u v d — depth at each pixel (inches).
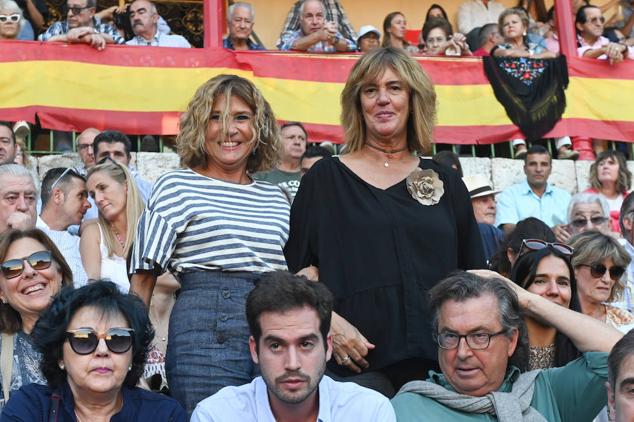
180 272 259.4
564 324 248.1
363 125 271.3
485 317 235.1
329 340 229.9
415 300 250.2
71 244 356.5
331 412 229.0
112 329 236.1
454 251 259.9
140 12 585.6
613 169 538.0
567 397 239.3
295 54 565.3
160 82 544.1
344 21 657.0
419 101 268.1
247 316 225.0
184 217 258.5
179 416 240.8
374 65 266.5
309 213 262.1
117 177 345.1
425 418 235.8
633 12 713.6
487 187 468.4
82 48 538.0
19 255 277.6
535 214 533.3
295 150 478.6
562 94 588.7
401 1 711.1
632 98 598.2
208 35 574.9
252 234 260.2
